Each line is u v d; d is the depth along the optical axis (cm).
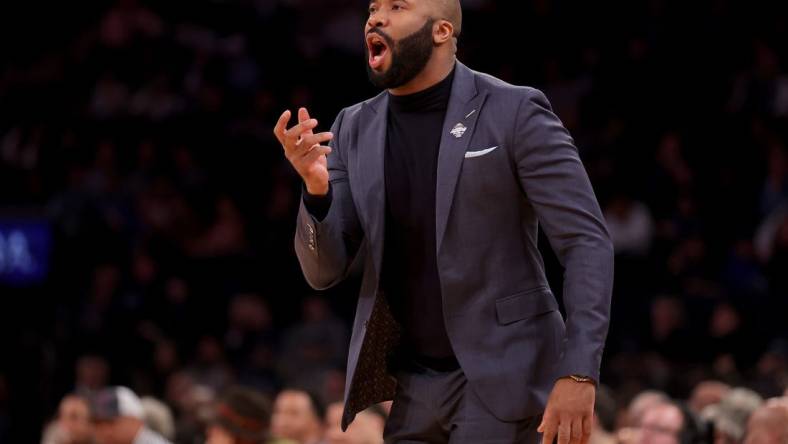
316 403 1944
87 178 3325
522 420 839
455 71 880
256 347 2845
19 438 2819
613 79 3441
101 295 2927
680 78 3400
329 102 3588
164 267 3022
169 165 3400
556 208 829
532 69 3597
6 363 2855
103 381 2762
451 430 870
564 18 3644
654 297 2709
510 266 851
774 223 2873
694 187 3078
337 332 2734
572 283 813
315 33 3931
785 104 3288
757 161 3141
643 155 3212
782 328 2600
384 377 901
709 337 2580
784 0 3500
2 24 3888
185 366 2873
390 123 895
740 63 3431
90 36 3881
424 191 866
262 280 2975
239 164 3338
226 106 3544
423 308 873
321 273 883
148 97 3616
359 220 891
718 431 1688
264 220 3194
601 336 798
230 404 1752
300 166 834
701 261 2794
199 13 3888
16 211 2983
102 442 1891
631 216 2945
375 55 870
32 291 2917
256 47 3725
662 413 1667
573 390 786
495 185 846
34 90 3666
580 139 3344
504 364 837
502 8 3703
